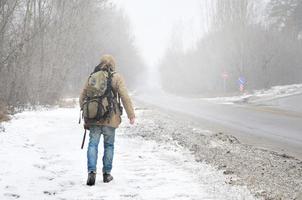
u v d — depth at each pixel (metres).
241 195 12.82
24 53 44.56
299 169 17.03
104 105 14.51
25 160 17.64
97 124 14.59
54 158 18.72
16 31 43.56
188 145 22.28
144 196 12.88
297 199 12.52
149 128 30.12
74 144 22.55
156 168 16.80
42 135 25.58
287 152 22.28
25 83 45.22
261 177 15.23
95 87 14.54
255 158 19.19
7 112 36.19
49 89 52.22
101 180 15.05
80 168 16.80
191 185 14.07
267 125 35.56
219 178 14.95
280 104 66.56
